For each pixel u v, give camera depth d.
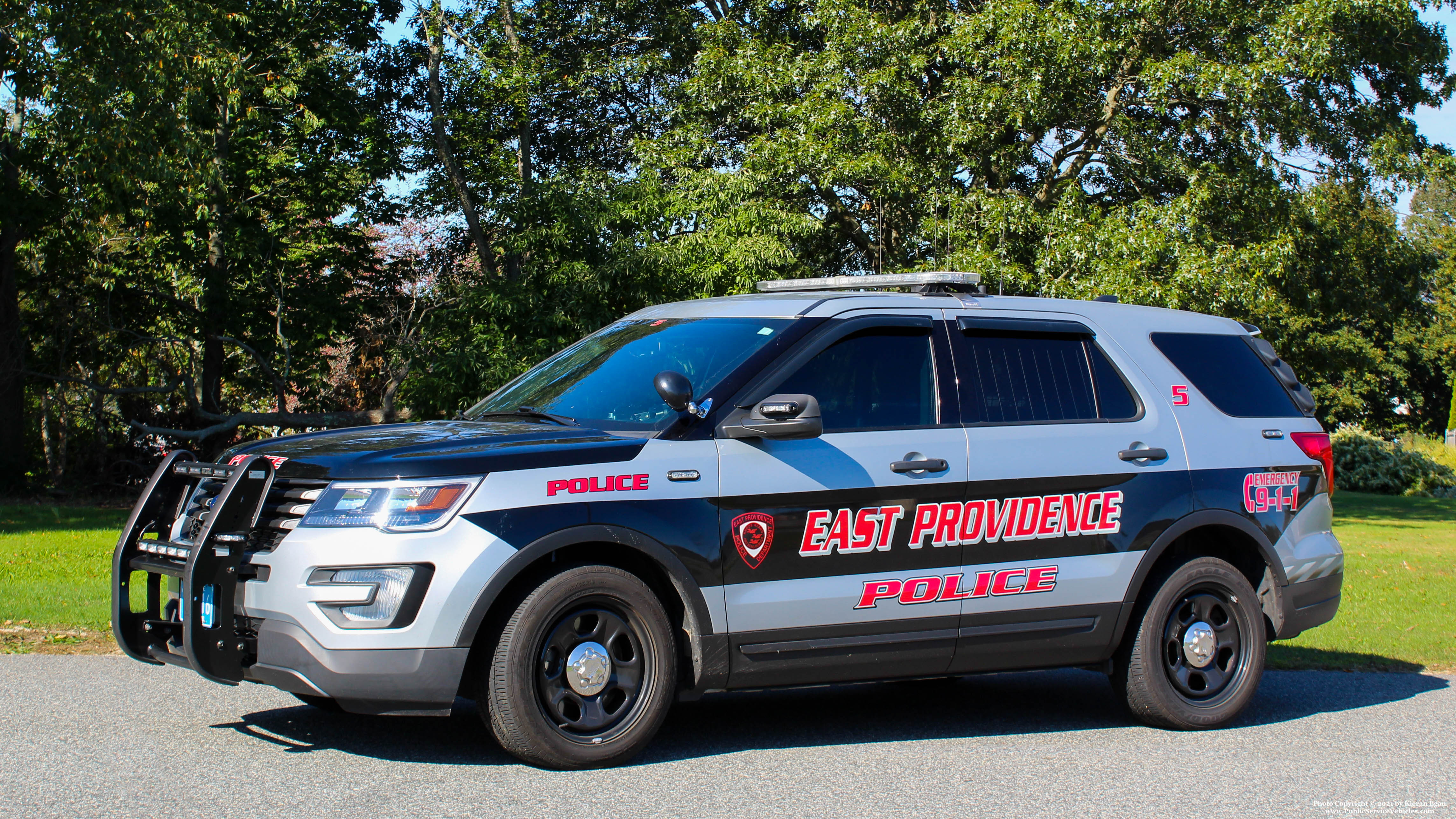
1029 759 5.05
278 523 4.57
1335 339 32.31
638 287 19.86
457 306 22.83
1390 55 22.48
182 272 23.83
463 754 4.82
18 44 18.67
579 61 26.27
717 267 18.94
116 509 19.61
